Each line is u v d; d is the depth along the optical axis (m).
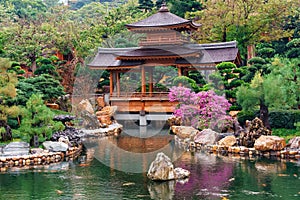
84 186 16.55
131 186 16.44
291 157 21.12
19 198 15.12
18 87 28.98
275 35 42.41
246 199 14.52
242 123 26.55
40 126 23.70
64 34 44.19
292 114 25.03
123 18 50.56
